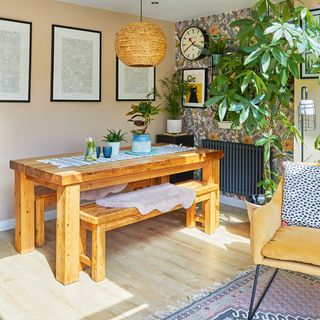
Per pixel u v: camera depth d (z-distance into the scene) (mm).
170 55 5152
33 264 2971
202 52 4547
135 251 3250
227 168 4699
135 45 3010
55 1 3980
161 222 4043
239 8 4340
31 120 3932
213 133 4863
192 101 5035
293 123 3992
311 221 2486
